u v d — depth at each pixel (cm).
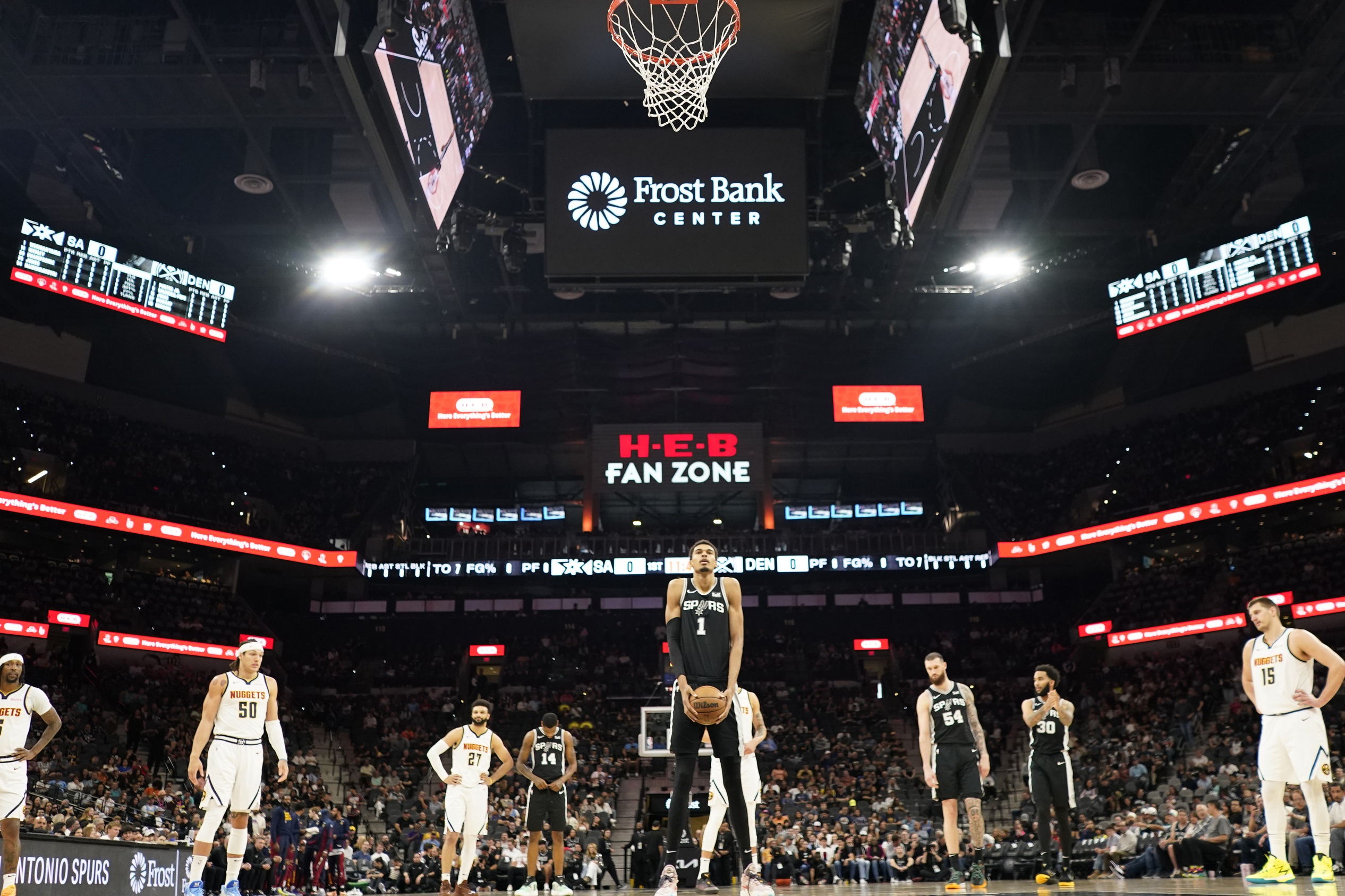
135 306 3234
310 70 2248
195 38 2173
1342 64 2262
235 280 3450
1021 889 781
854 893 818
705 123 2928
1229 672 3067
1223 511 3378
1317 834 704
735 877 2228
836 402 4031
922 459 4481
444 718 3616
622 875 2716
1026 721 981
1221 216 3120
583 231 2661
